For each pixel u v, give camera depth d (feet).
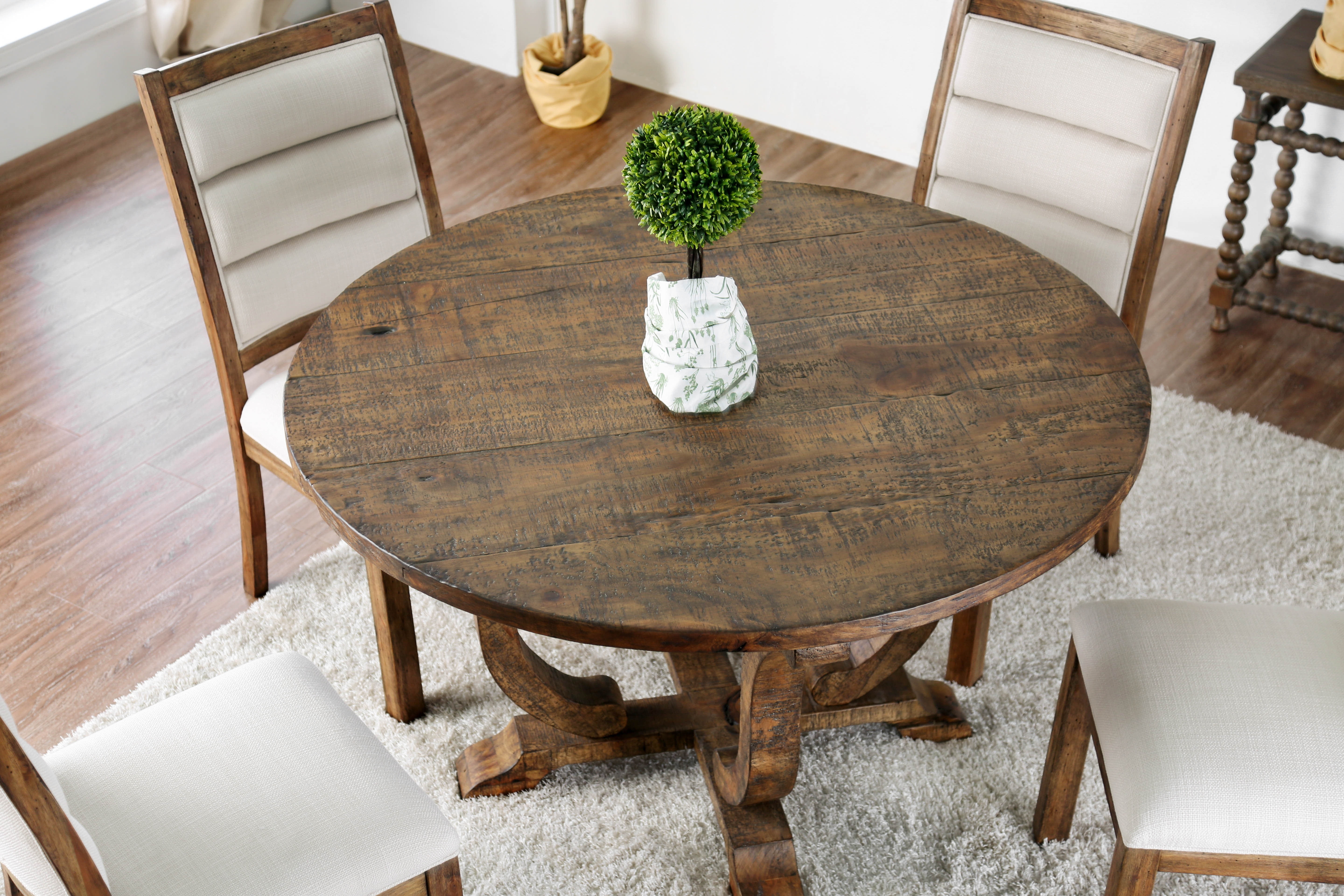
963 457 4.84
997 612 7.54
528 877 5.98
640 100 13.82
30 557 7.95
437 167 12.50
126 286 10.66
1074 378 5.27
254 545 7.39
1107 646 5.24
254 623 7.39
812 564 4.37
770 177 12.42
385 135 7.13
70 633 7.41
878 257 6.16
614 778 6.53
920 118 12.37
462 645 7.30
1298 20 9.78
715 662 6.77
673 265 6.09
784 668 5.06
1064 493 4.65
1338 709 4.85
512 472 4.81
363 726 4.96
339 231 7.10
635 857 6.08
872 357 5.43
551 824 6.25
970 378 5.29
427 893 4.70
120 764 4.65
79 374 9.61
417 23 14.74
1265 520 8.15
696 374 4.98
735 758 6.06
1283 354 9.87
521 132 13.15
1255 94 9.19
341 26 6.84
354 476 4.79
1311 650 5.11
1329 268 10.78
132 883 4.25
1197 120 10.85
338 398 5.21
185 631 7.43
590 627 4.17
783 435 4.99
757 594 4.25
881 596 4.24
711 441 4.96
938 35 11.75
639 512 4.62
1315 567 7.75
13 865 4.03
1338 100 8.71
